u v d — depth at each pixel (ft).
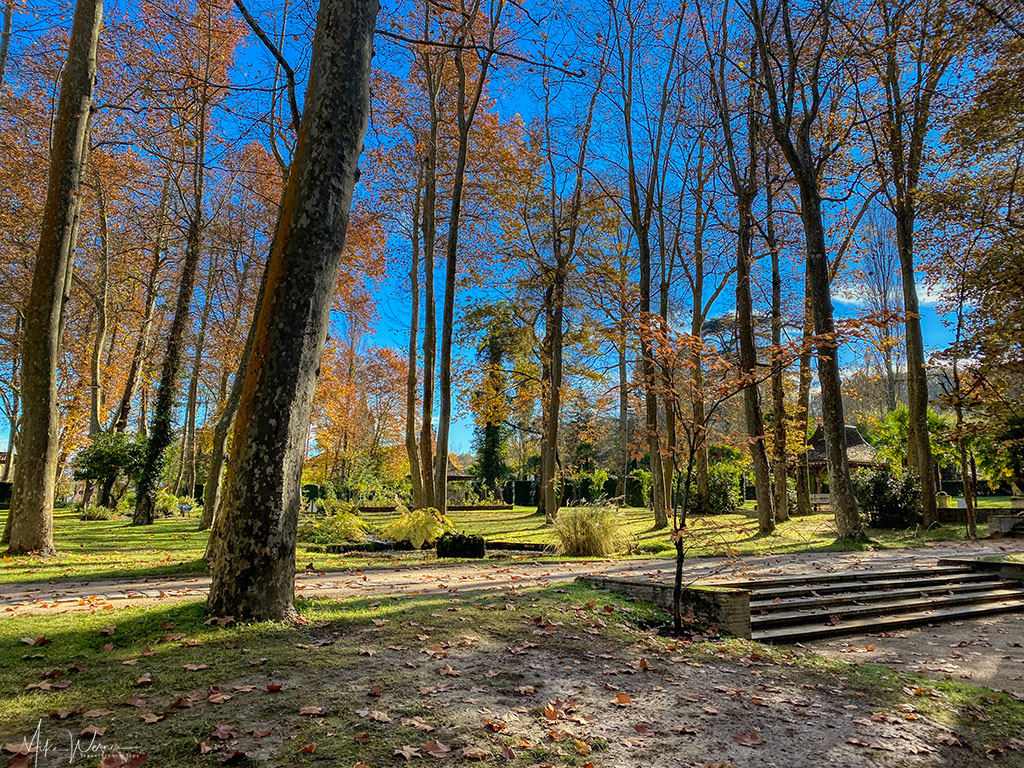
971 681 18.08
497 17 52.54
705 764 10.55
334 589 24.36
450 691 12.83
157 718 10.61
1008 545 47.55
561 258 77.71
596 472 135.54
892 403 112.88
